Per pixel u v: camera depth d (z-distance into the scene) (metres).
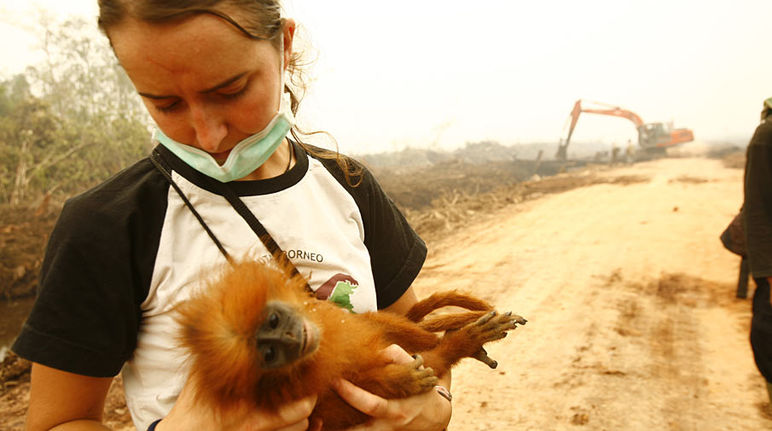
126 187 1.76
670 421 4.43
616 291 7.97
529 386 5.12
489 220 14.89
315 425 1.82
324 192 2.06
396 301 2.47
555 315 6.99
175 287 1.74
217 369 1.67
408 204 19.27
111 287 1.66
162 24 1.37
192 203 1.79
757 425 4.31
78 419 1.68
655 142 43.19
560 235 12.21
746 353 5.66
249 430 1.68
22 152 15.92
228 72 1.48
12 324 8.80
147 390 1.79
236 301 1.73
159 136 1.76
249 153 1.71
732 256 9.60
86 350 1.62
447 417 2.00
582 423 4.45
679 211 14.59
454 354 2.27
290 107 2.04
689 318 6.79
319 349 1.79
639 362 5.53
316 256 1.92
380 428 1.85
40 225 12.79
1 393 5.30
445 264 9.87
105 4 1.40
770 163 3.64
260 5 1.54
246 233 1.84
